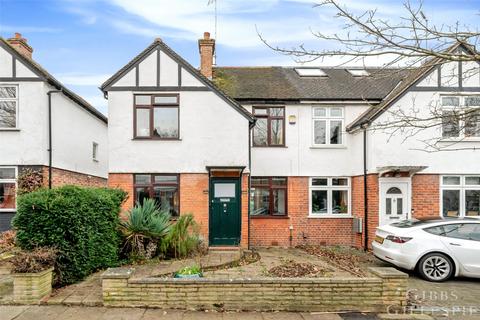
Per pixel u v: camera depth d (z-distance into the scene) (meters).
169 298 6.27
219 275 7.85
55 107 13.83
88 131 17.64
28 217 7.05
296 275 7.73
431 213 12.67
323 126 14.41
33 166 12.71
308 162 14.16
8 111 12.97
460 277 9.01
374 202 12.57
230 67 17.52
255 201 14.08
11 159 12.66
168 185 12.63
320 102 14.09
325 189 14.21
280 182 14.20
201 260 9.57
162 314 5.98
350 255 11.78
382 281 6.41
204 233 12.40
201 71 15.29
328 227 14.05
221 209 12.52
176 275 7.14
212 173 12.37
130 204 12.40
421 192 12.71
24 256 6.45
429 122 12.18
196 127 12.67
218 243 12.38
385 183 12.58
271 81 15.76
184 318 5.83
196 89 12.71
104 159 20.22
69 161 15.19
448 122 5.38
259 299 6.30
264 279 6.34
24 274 6.29
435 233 8.90
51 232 7.09
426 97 12.62
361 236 13.21
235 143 12.68
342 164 14.20
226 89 14.64
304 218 14.04
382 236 9.58
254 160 14.05
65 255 7.18
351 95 14.34
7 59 12.88
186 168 12.59
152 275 7.70
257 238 13.91
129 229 9.66
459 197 12.86
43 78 12.87
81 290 6.91
